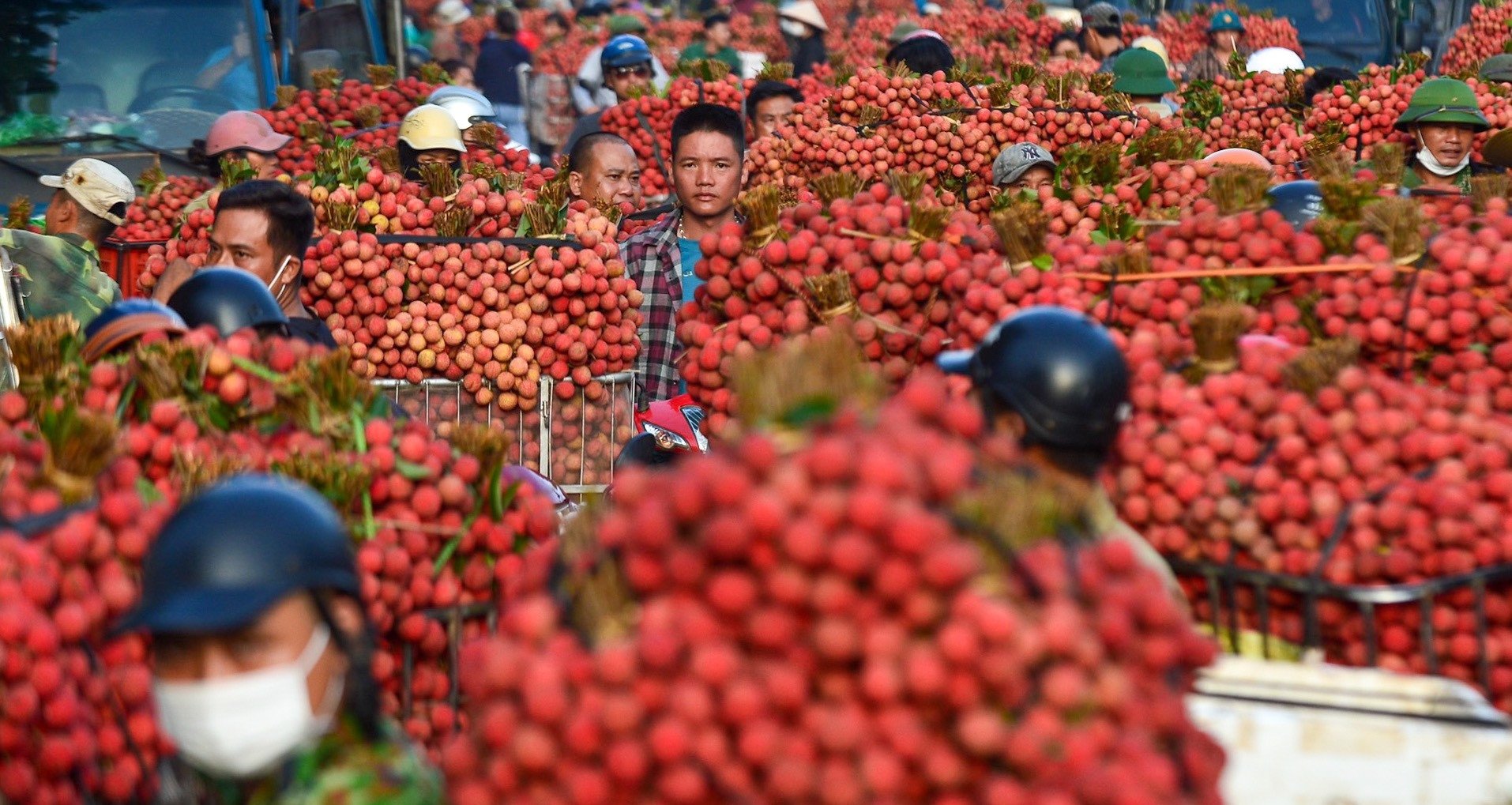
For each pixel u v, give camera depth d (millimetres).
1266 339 13297
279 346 12508
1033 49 58344
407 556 11344
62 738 9367
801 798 6863
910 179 16469
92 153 34406
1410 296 13969
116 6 35906
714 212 23891
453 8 75000
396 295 21438
